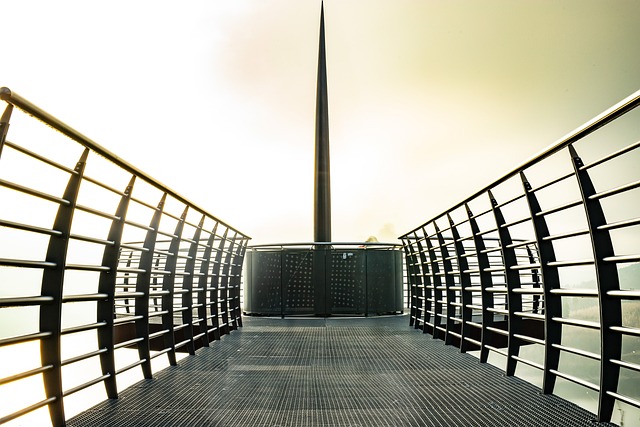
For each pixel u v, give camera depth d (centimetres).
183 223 545
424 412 331
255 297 1164
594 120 263
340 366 506
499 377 445
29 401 586
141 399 368
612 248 296
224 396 379
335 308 1137
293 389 403
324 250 1145
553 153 327
